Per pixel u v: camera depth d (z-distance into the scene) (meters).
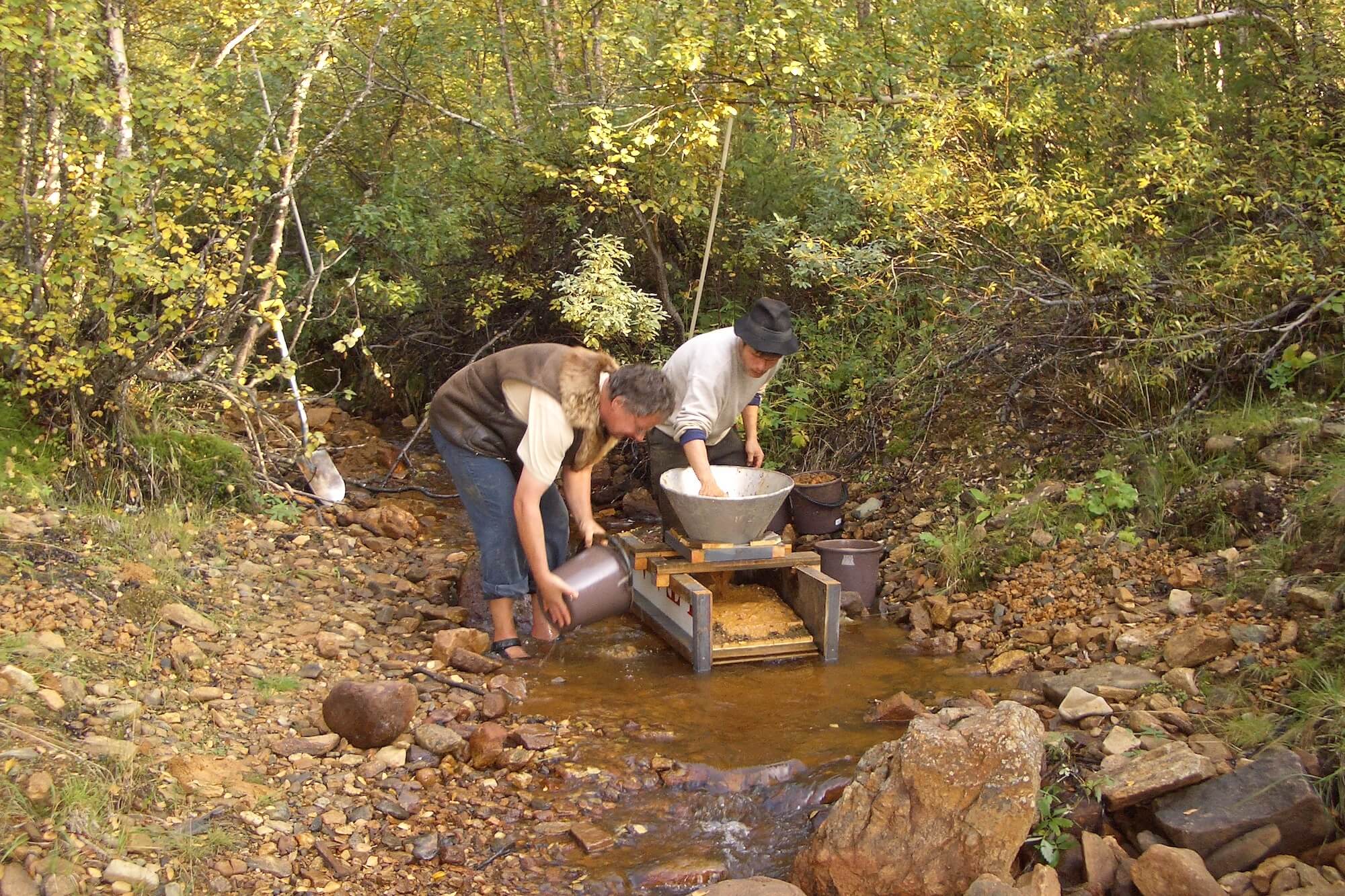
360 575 5.70
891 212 6.61
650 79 7.45
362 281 8.02
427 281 8.76
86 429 5.74
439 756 3.97
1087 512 5.65
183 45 7.80
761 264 8.02
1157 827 3.40
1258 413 5.68
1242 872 3.21
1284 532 4.91
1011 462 6.38
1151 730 3.86
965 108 6.59
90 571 4.72
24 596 4.38
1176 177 6.02
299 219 7.45
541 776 3.94
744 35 6.51
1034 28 7.45
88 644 4.18
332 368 9.27
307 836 3.41
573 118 8.09
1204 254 6.50
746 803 3.78
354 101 7.70
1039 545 5.56
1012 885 3.16
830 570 5.55
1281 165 6.55
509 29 9.40
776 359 5.02
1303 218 5.99
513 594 4.82
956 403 7.01
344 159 8.91
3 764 3.26
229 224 6.52
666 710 4.45
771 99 6.96
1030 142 6.98
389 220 8.28
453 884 3.30
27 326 5.45
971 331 6.81
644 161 7.39
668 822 3.68
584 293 7.07
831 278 7.17
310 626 4.88
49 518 5.08
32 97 5.54
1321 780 3.38
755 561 5.05
